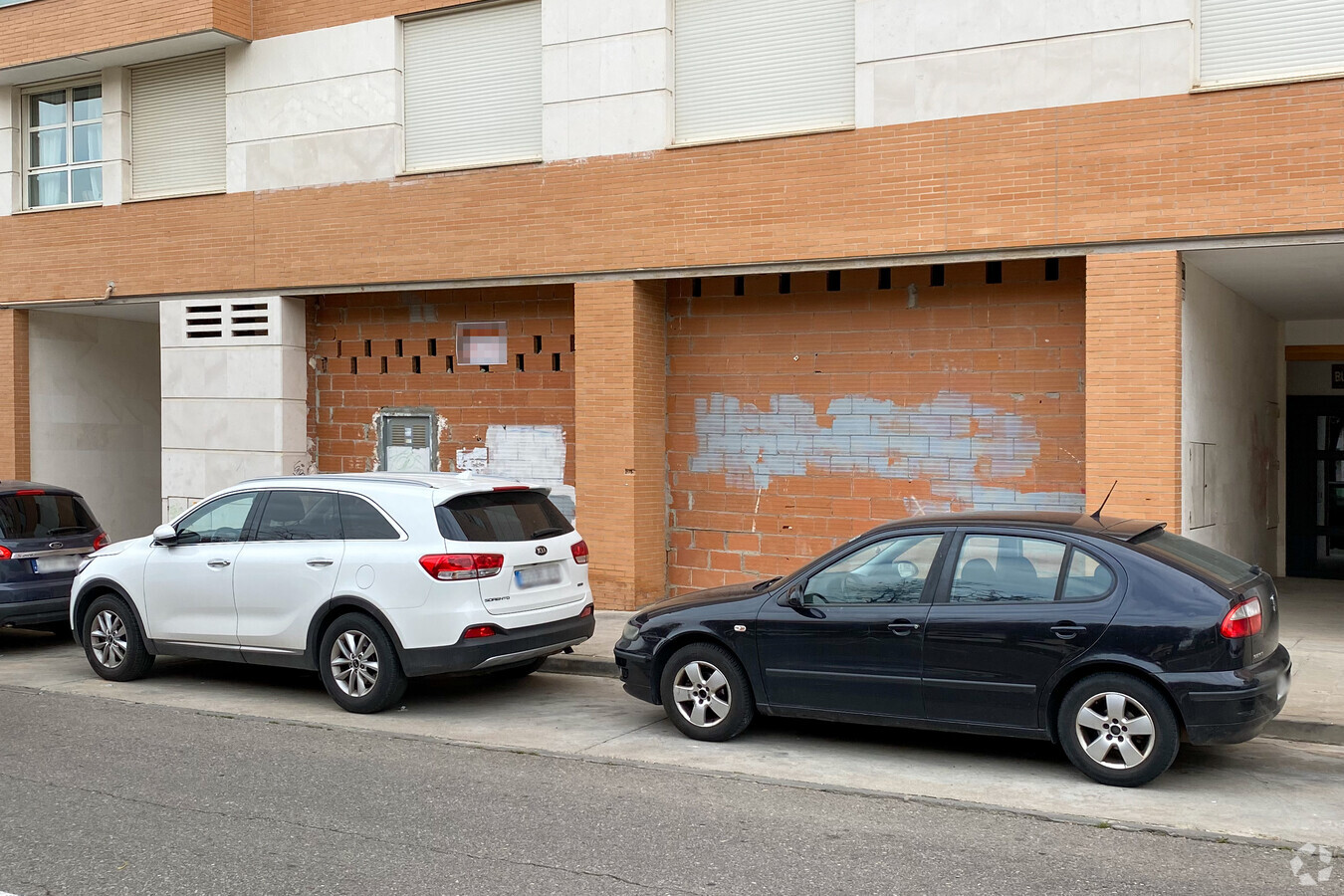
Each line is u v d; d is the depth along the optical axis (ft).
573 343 43.55
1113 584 20.98
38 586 35.35
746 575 40.96
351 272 46.03
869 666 22.67
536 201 42.29
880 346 38.45
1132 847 17.70
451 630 26.16
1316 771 22.04
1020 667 21.27
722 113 39.63
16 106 54.60
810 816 19.38
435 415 46.37
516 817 19.36
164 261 50.39
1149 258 32.73
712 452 41.55
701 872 16.66
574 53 41.47
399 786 21.31
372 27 45.39
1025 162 34.32
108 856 17.49
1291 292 41.37
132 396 60.59
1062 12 33.73
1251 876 16.44
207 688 31.04
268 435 48.01
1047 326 35.96
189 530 30.78
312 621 27.86
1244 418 43.73
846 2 37.65
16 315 54.54
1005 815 19.38
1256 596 20.90
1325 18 31.14
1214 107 31.86
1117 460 33.09
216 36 47.21
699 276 39.58
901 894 15.78
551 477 44.04
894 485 38.32
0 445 54.49
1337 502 51.01
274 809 19.86
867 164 36.65
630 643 25.84
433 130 44.91
